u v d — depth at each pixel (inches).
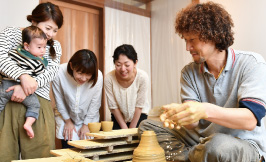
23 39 54.6
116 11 127.1
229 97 44.4
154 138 41.8
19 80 53.4
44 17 55.8
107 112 119.3
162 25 133.6
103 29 122.7
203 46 42.1
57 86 73.5
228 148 37.1
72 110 74.7
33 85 52.8
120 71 76.5
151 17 138.9
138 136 55.4
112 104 85.4
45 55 59.8
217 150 37.3
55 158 44.6
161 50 133.7
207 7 42.1
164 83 131.9
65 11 115.4
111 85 84.6
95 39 124.4
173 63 128.9
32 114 54.4
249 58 43.6
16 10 99.3
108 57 123.5
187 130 53.2
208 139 40.3
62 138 79.3
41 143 56.6
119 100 83.7
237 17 106.4
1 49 52.9
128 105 83.6
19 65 54.3
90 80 69.5
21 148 55.4
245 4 103.9
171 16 129.6
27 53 54.9
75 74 66.1
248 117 36.7
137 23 133.6
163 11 133.3
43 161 42.7
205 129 48.6
